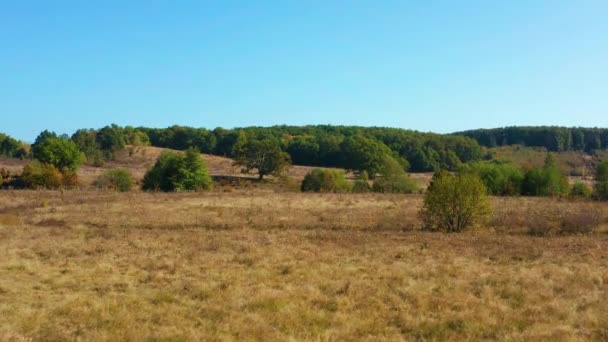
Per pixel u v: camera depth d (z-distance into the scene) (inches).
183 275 631.2
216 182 3289.9
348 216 1409.9
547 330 412.5
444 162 5012.3
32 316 439.8
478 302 500.4
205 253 796.0
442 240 948.6
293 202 1802.4
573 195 2203.5
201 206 1637.6
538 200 1913.1
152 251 815.7
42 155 3016.7
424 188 2714.1
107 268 658.8
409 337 405.4
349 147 4554.6
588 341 385.7
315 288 553.6
